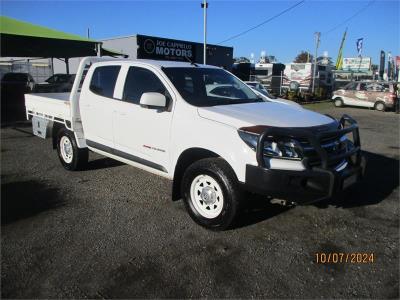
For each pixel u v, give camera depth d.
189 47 29.08
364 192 5.87
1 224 4.50
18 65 30.02
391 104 21.12
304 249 4.02
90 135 6.06
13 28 13.77
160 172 4.95
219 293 3.24
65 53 16.47
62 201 5.24
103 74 5.82
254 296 3.21
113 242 4.09
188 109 4.54
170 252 3.89
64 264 3.64
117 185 5.93
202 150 4.41
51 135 7.08
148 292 3.24
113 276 3.46
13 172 6.59
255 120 4.15
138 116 5.07
